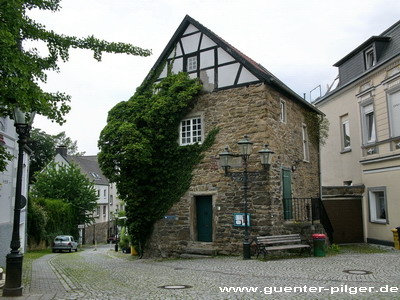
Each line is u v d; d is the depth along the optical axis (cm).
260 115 1376
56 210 3425
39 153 5328
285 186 1452
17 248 730
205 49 1537
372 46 1753
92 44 780
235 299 639
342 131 2027
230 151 1416
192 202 1473
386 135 1614
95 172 5628
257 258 1216
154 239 1553
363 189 1783
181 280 862
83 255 2314
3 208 1266
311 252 1328
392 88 1572
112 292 730
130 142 1441
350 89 1930
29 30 721
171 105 1499
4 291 702
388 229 1602
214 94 1487
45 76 762
